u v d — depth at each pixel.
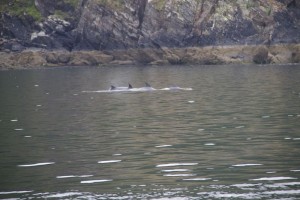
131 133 113.62
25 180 77.81
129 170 82.25
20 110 157.25
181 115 137.62
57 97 192.12
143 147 98.94
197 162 86.06
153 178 77.25
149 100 173.50
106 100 177.75
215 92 191.75
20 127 125.88
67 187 73.56
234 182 73.81
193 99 172.12
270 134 106.62
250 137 104.50
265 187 70.81
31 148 100.62
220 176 77.19
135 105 161.62
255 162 84.50
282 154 89.12
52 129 121.56
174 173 79.69
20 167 85.88
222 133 110.06
